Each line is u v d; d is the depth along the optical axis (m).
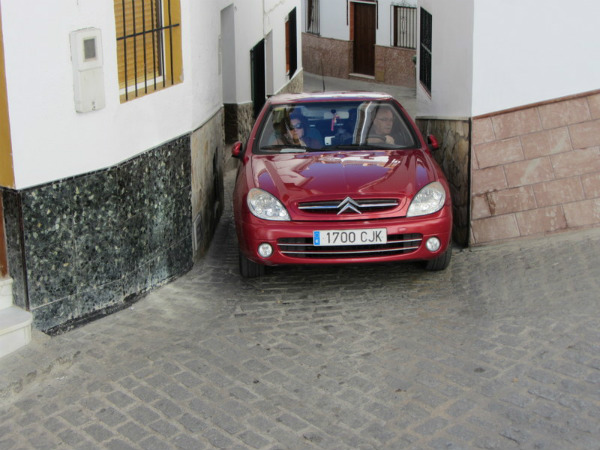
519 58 7.08
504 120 7.20
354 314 5.90
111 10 5.75
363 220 6.22
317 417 4.41
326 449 4.09
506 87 7.14
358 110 7.55
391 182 6.42
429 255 6.35
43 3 5.17
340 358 5.13
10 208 5.25
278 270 7.09
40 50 5.18
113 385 4.88
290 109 7.60
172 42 6.79
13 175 5.14
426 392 4.61
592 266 6.26
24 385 4.85
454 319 5.65
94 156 5.70
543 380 4.62
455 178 7.66
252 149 7.32
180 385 4.85
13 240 5.30
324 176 6.53
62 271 5.56
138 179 6.23
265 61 16.12
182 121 6.88
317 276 6.88
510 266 6.67
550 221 7.29
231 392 4.74
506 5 6.97
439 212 6.34
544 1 6.96
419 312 5.86
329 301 6.23
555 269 6.37
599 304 5.52
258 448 4.13
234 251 7.85
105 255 5.92
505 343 5.14
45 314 5.48
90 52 5.48
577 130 7.18
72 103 5.46
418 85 9.84
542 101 7.18
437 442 4.09
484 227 7.38
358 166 6.71
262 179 6.60
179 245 6.95
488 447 4.01
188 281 6.89
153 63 6.61
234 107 13.30
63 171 5.45
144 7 6.45
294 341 5.44
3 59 4.98
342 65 26.81
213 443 4.20
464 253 7.28
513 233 7.35
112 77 5.81
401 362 5.01
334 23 26.98
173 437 4.27
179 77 6.86
